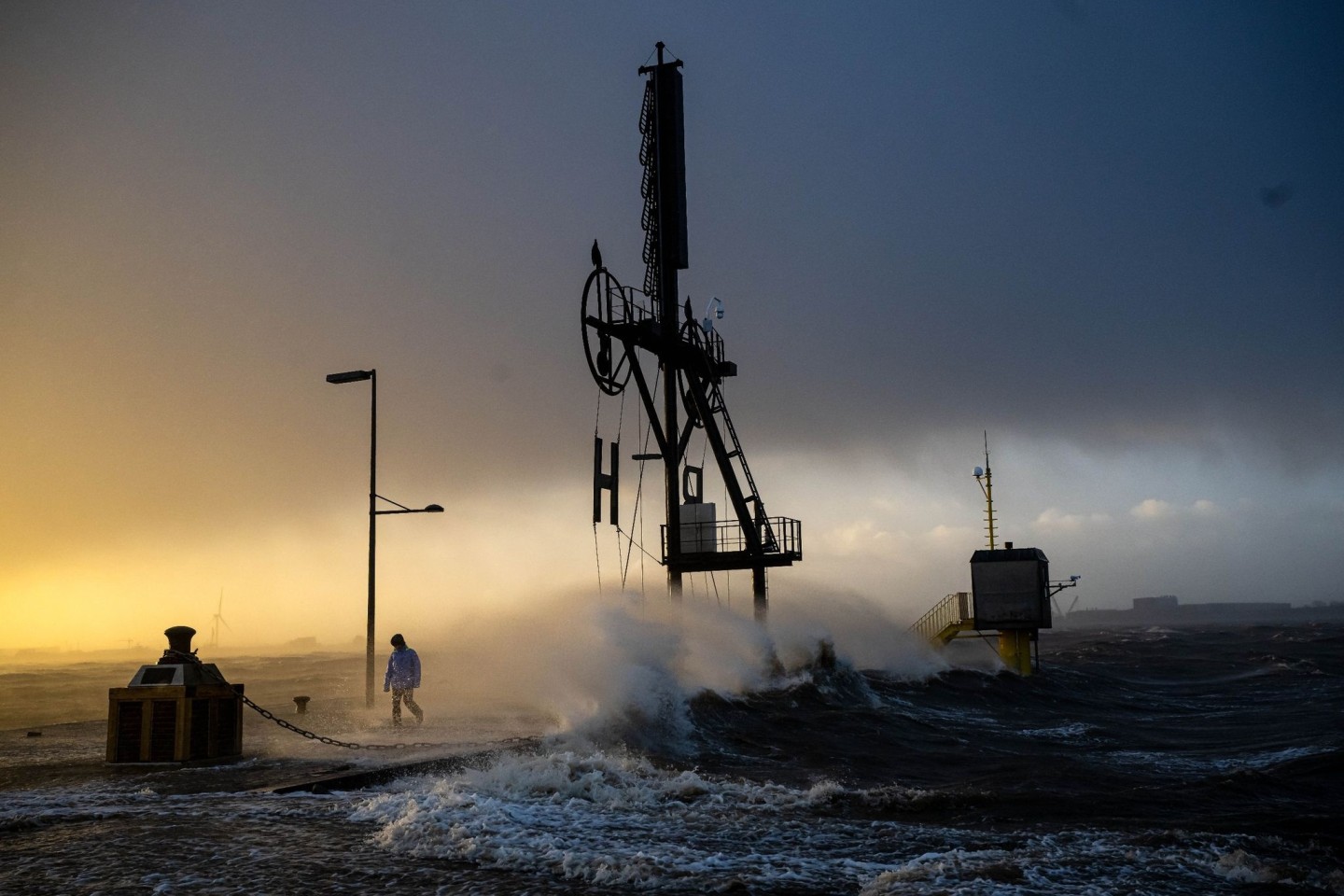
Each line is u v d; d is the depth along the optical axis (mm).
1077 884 8094
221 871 7562
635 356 27953
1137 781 15141
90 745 18141
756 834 9961
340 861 7902
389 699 28797
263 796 11227
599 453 26625
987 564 41312
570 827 9797
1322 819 12016
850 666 32219
